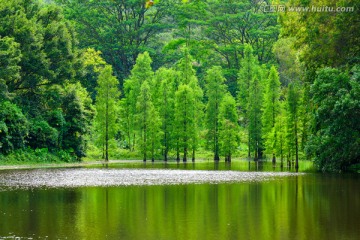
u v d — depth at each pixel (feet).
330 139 140.97
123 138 298.56
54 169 164.96
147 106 240.32
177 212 70.90
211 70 258.78
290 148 174.19
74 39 229.45
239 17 376.68
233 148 235.40
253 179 122.11
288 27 161.17
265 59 385.50
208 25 391.04
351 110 135.74
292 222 63.46
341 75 140.87
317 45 150.51
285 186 103.86
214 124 255.29
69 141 216.95
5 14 196.13
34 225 61.46
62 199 83.20
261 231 58.34
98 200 82.12
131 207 75.15
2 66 174.19
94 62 329.72
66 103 217.77
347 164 148.05
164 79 280.72
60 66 212.02
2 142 178.29
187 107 242.78
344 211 71.36
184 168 174.09
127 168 173.37
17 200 81.87
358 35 147.84
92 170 159.94
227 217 67.05
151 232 57.82
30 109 207.62
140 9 398.83
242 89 308.60
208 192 93.35
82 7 386.32
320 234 56.80
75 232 57.77
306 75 164.25
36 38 199.52
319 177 126.82
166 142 246.88
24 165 181.27
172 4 392.68
